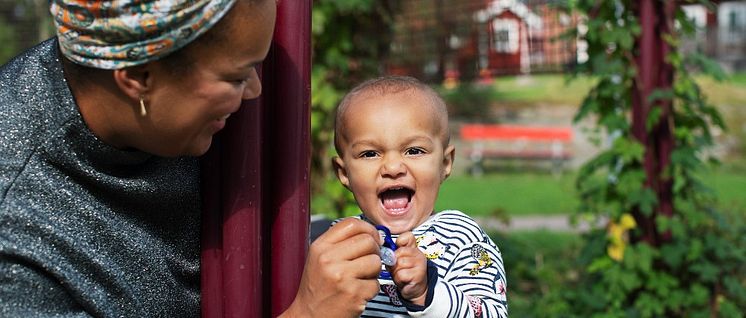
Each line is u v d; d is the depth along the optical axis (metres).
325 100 5.48
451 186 14.52
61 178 1.66
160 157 1.76
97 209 1.69
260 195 1.80
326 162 5.51
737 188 12.92
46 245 1.60
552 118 20.59
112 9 1.49
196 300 1.89
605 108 5.02
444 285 1.85
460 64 6.64
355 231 1.66
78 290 1.62
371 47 5.77
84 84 1.61
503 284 2.09
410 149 2.13
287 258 1.82
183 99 1.58
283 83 1.80
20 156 1.62
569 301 5.24
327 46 5.53
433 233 2.13
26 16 10.67
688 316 4.93
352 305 1.62
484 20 6.55
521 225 10.66
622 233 4.98
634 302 5.05
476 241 2.13
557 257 7.14
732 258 5.05
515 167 16.92
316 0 5.43
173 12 1.49
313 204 5.37
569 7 5.01
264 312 1.85
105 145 1.66
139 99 1.57
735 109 18.45
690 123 4.96
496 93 22.00
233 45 1.54
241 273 1.78
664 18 4.87
